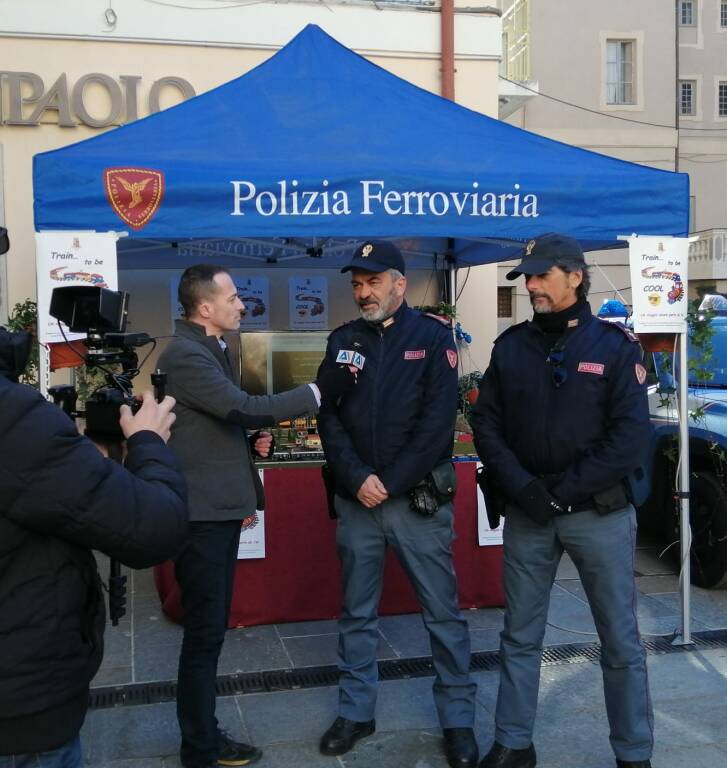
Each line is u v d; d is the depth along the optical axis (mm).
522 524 2797
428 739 3074
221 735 2916
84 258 3166
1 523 1459
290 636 4027
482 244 5688
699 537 4793
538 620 2830
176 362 2705
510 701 2822
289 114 3686
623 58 20141
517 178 3541
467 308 6602
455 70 6527
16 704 1490
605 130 19969
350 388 2945
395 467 2818
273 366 4977
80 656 1570
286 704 3348
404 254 6094
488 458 2807
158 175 3211
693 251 21250
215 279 2805
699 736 3090
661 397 4871
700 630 4145
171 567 4188
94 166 3176
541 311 2721
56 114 5762
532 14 19484
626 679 2695
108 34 5828
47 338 3148
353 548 2988
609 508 2650
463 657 2949
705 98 22641
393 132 3682
